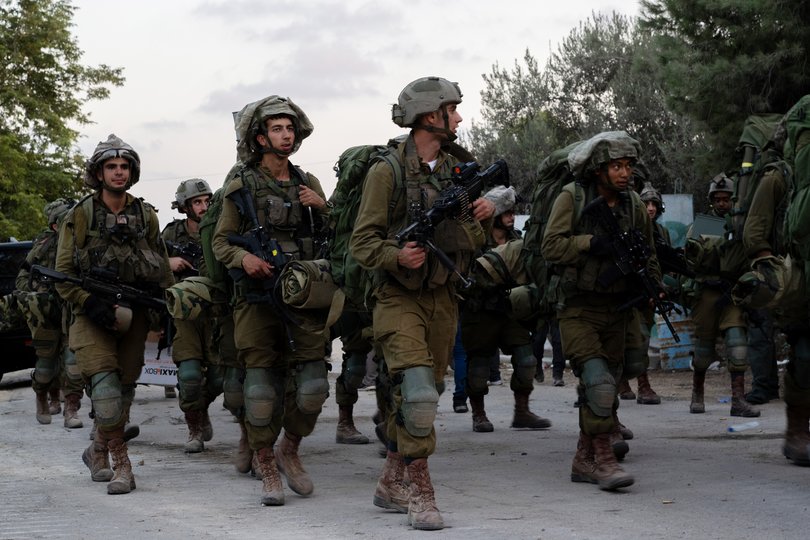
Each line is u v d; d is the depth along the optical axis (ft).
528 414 34.81
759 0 44.24
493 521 19.27
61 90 134.00
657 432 32.27
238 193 22.08
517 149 101.96
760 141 27.63
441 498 22.02
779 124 24.44
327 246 22.06
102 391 23.40
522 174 101.35
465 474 25.36
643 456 27.14
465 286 18.93
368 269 19.11
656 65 52.11
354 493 23.00
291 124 22.30
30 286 38.24
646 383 40.86
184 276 34.83
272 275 21.16
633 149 22.80
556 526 18.66
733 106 46.93
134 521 20.27
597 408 22.52
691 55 47.60
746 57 45.32
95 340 23.77
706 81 46.26
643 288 23.00
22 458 29.99
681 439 30.42
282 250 21.93
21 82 131.64
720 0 45.21
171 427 37.45
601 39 107.55
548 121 109.19
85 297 23.45
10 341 54.65
